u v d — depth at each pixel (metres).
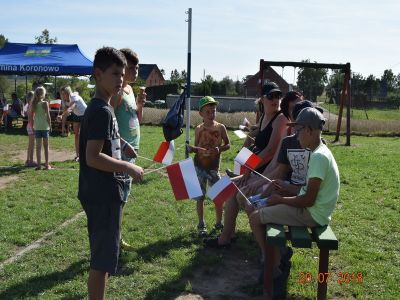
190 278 4.64
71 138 16.39
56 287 4.31
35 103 9.99
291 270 4.78
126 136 4.78
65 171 9.98
